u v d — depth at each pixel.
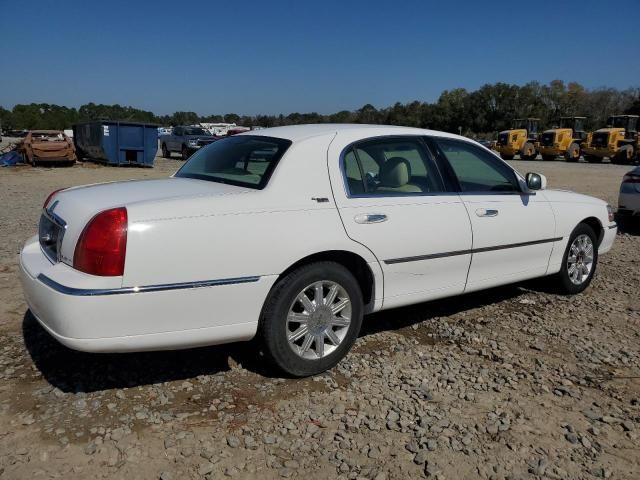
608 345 4.46
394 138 4.29
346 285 3.77
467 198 4.50
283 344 3.55
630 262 7.25
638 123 34.69
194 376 3.69
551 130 36.09
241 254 3.32
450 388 3.66
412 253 4.09
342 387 3.62
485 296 5.59
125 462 2.80
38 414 3.18
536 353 4.27
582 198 5.66
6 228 8.54
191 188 3.65
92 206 3.25
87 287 2.99
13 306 4.84
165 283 3.13
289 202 3.57
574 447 3.07
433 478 2.78
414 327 4.71
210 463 2.82
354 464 2.86
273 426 3.15
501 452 3.00
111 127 22.72
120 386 3.52
